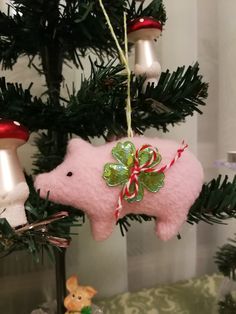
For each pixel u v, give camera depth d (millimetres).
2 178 128
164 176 148
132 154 148
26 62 268
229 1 305
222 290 266
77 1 167
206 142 324
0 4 247
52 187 145
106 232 151
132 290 322
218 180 195
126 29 177
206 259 341
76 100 159
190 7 295
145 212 154
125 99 169
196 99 182
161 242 324
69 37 186
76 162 146
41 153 245
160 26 179
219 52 314
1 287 281
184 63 298
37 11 166
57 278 208
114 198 145
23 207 132
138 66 180
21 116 164
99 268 298
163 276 328
